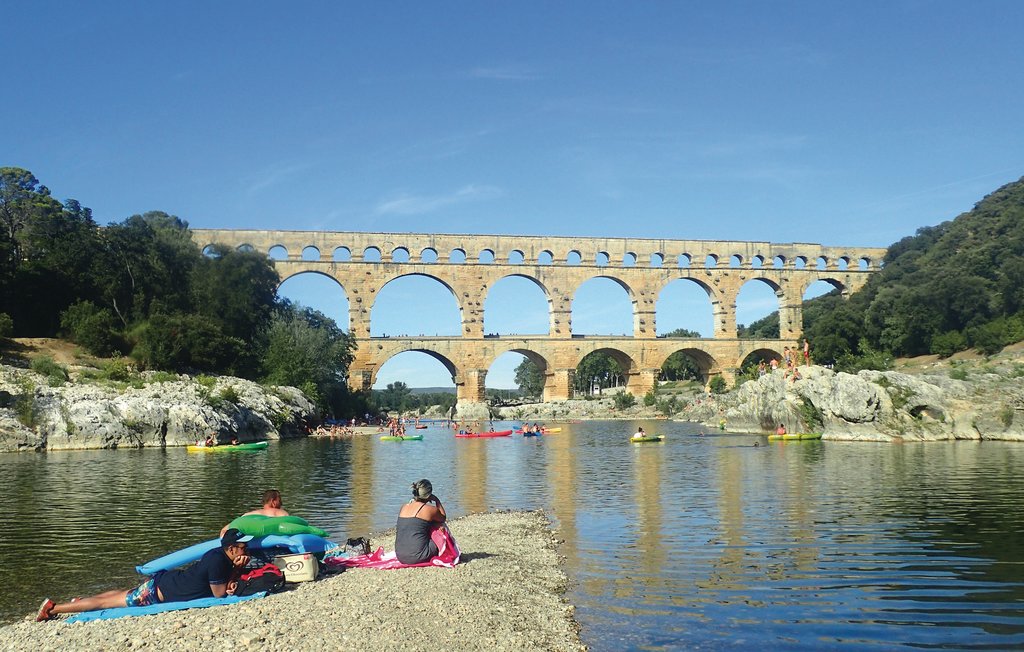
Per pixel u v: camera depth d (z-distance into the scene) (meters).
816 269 133.62
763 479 35.75
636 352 125.62
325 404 96.75
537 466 45.44
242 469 43.12
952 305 102.81
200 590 14.28
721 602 15.27
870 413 61.78
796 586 16.44
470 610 13.88
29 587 17.55
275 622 12.74
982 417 60.97
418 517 17.55
